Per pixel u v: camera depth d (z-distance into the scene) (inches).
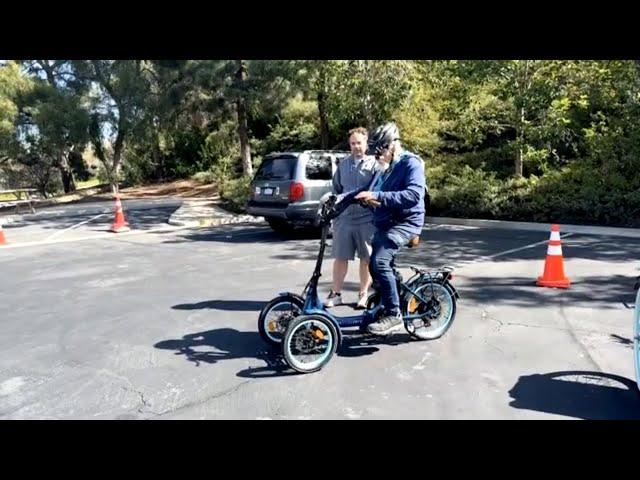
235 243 391.2
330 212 160.7
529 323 194.7
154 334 194.2
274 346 176.7
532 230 413.1
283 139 872.9
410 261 303.1
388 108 513.3
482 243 358.0
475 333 185.5
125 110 891.4
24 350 181.9
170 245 388.5
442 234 402.6
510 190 468.4
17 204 666.2
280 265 307.6
